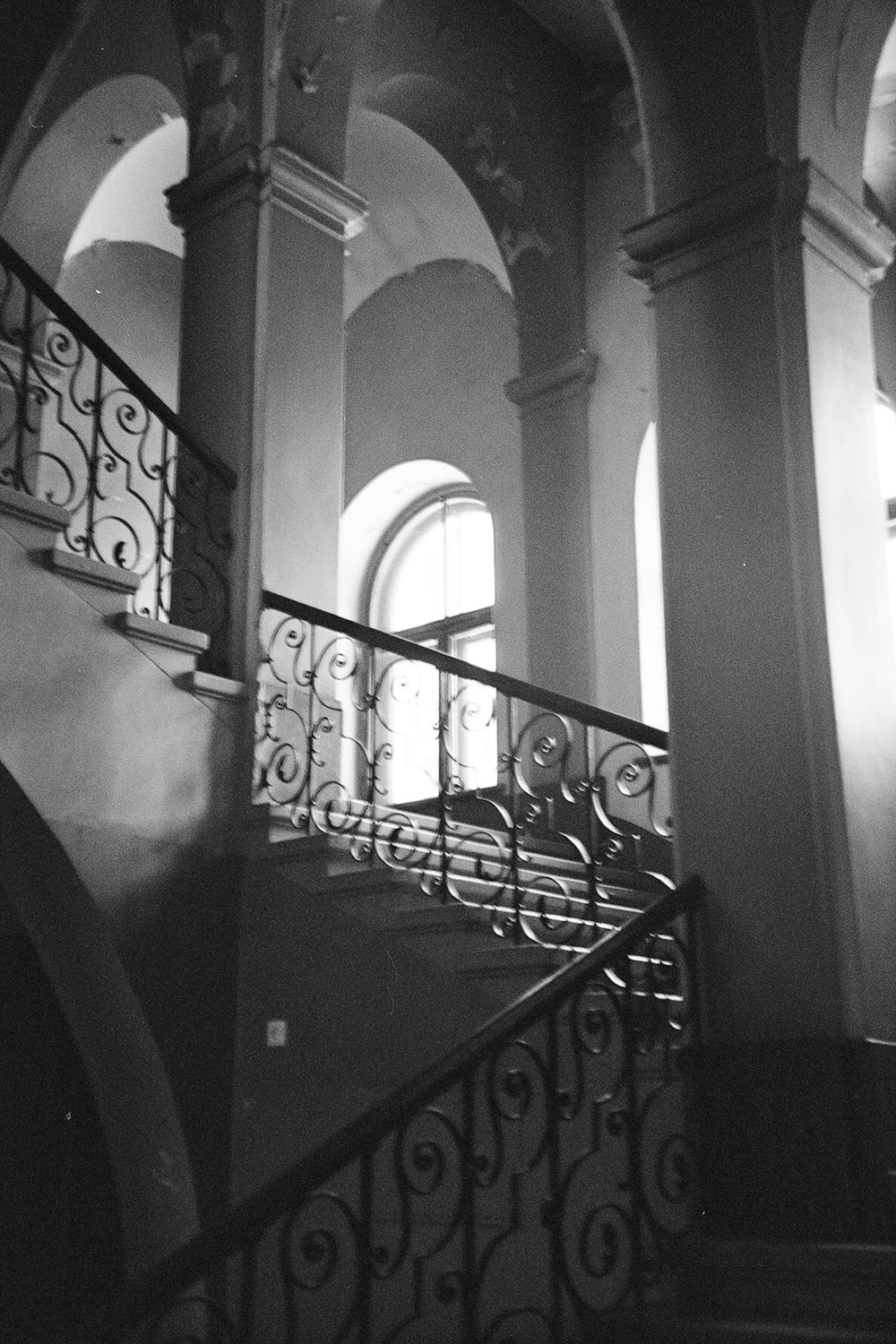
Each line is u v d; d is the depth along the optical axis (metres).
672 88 5.48
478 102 9.98
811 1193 4.39
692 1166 4.60
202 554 7.13
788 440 4.98
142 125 9.96
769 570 4.93
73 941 6.28
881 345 9.35
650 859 9.12
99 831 6.11
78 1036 6.56
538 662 10.05
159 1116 6.32
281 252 7.78
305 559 7.49
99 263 11.59
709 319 5.27
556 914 6.46
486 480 11.38
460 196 11.25
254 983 6.47
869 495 5.20
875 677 4.96
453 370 11.80
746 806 4.82
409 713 11.88
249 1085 6.35
